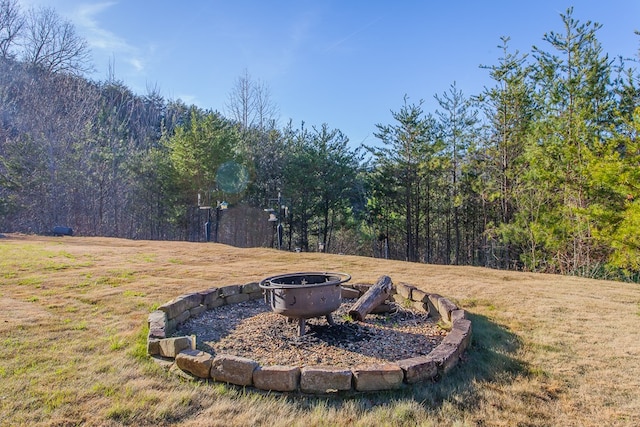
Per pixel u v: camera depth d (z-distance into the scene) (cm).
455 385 279
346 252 2411
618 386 284
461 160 2009
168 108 3272
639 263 975
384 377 267
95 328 386
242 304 525
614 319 464
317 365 301
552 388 279
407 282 677
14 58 2136
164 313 394
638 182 918
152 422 224
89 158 2044
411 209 2220
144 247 1130
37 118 1978
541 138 1306
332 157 2166
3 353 313
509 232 1398
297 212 2186
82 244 1150
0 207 1695
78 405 239
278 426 223
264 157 2217
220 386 269
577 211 1080
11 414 227
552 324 441
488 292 606
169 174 2022
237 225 2230
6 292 524
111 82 2959
